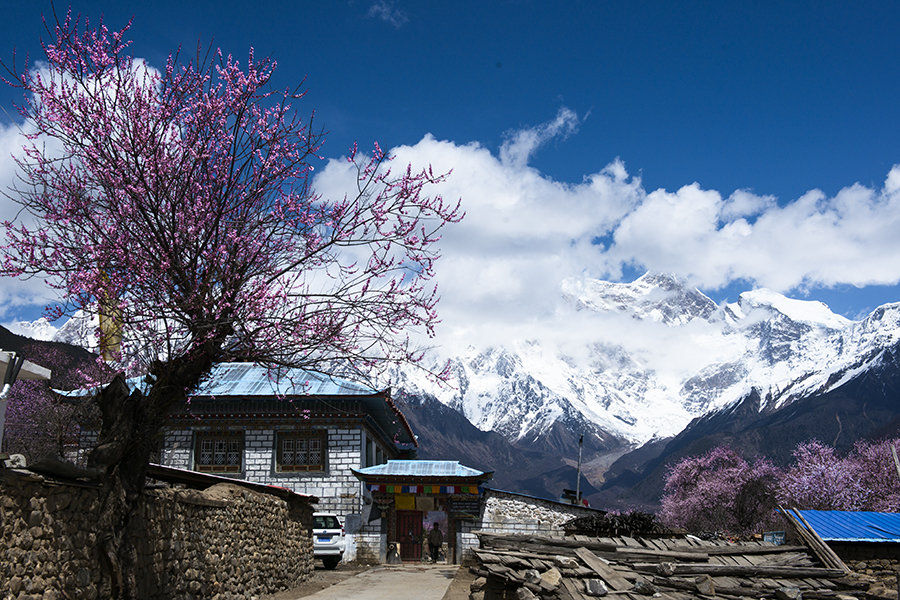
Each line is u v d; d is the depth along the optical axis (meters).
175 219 14.25
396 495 42.41
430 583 28.53
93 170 13.83
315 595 24.69
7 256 13.16
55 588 12.32
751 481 70.62
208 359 15.01
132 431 14.62
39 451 28.48
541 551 20.03
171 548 17.17
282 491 26.42
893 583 22.16
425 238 14.95
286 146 14.93
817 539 22.16
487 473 42.50
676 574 19.36
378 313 14.88
